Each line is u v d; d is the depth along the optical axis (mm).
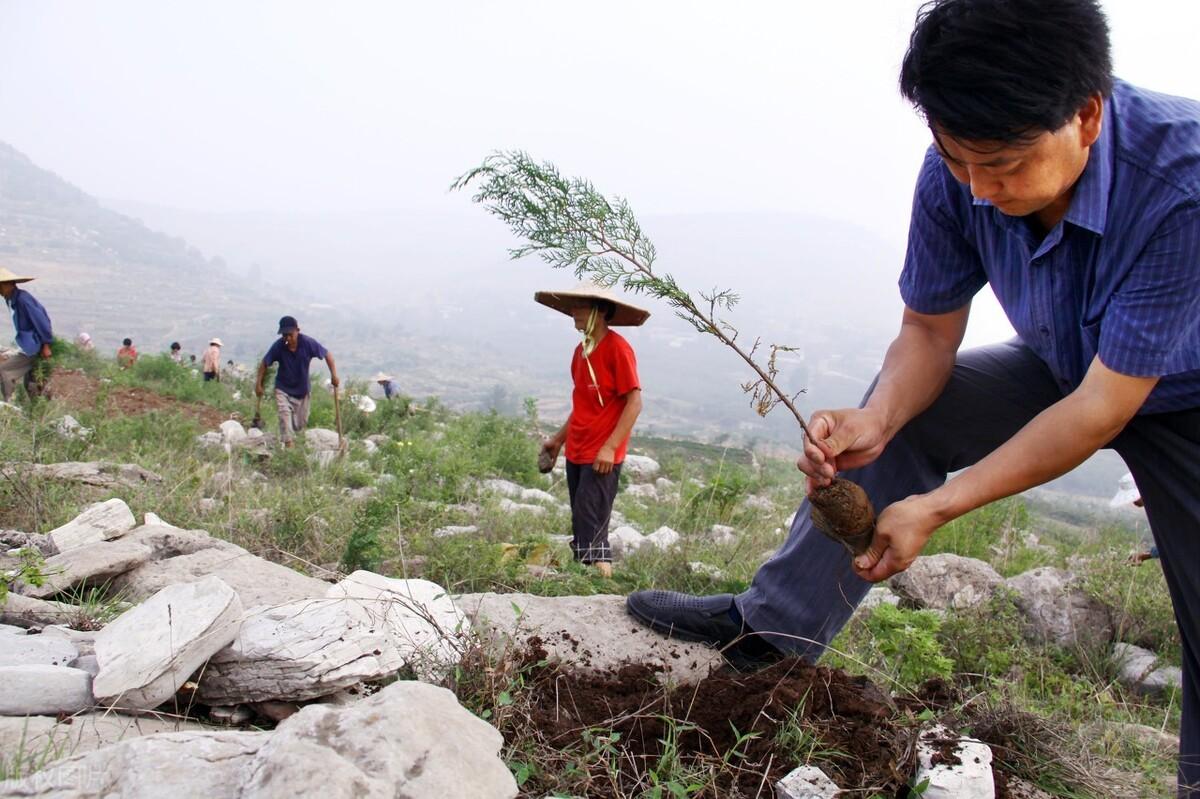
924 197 2812
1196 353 2391
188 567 4195
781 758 2736
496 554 5609
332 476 9672
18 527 5734
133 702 2633
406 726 2016
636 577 5891
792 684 2951
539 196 2566
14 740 2322
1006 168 2076
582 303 6098
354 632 2943
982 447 3057
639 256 2580
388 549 5785
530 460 12898
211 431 13266
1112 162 2270
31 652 2828
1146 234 2227
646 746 2832
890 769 2641
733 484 9805
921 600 6078
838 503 2535
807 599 3193
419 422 16750
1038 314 2559
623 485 13234
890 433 2854
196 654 2697
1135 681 5219
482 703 2863
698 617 3408
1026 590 5945
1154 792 3109
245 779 1885
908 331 2980
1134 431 2635
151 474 7422
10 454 7023
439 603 3445
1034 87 1918
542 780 2549
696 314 2545
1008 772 2912
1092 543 9828
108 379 16531
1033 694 4582
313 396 17469
